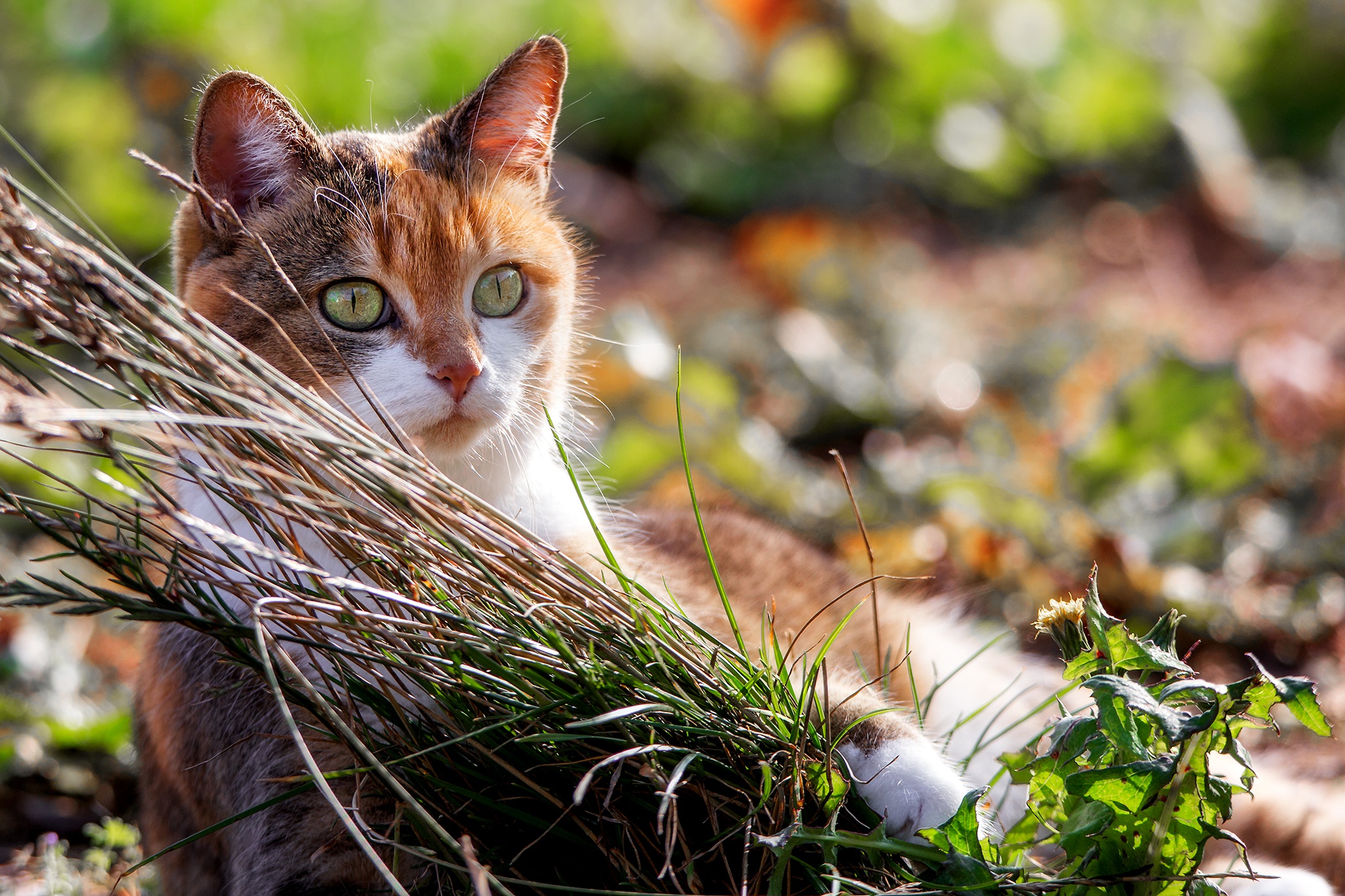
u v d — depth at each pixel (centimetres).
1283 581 347
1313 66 989
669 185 777
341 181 218
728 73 822
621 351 484
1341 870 232
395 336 217
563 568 177
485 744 172
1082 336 524
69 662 328
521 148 251
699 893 164
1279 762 265
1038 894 160
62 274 153
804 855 173
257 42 697
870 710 197
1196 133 830
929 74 815
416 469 164
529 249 234
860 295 579
